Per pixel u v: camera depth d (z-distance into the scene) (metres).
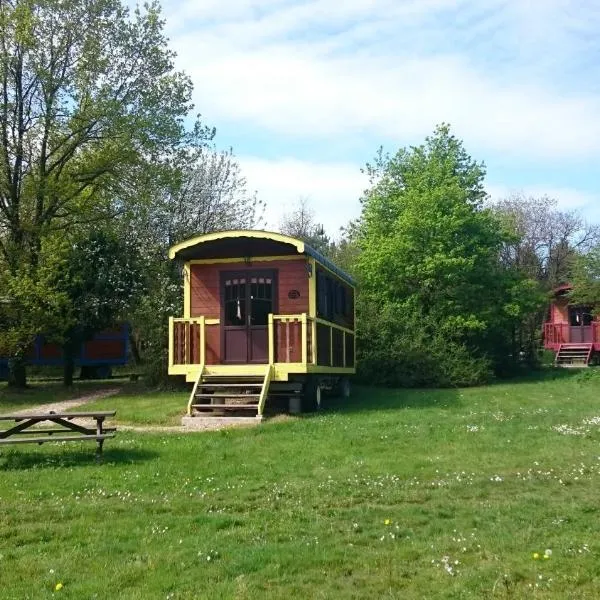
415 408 19.09
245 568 6.44
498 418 16.66
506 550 6.87
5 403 21.75
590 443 12.97
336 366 21.02
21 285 22.72
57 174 26.91
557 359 40.28
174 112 28.42
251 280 19.17
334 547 7.04
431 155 33.50
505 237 32.16
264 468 11.02
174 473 10.64
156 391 24.39
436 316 29.39
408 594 5.84
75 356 31.06
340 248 49.91
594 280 37.06
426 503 8.79
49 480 10.10
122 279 26.22
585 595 5.74
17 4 26.31
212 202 33.25
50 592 5.96
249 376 17.80
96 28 26.98
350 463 11.35
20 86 26.25
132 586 6.09
